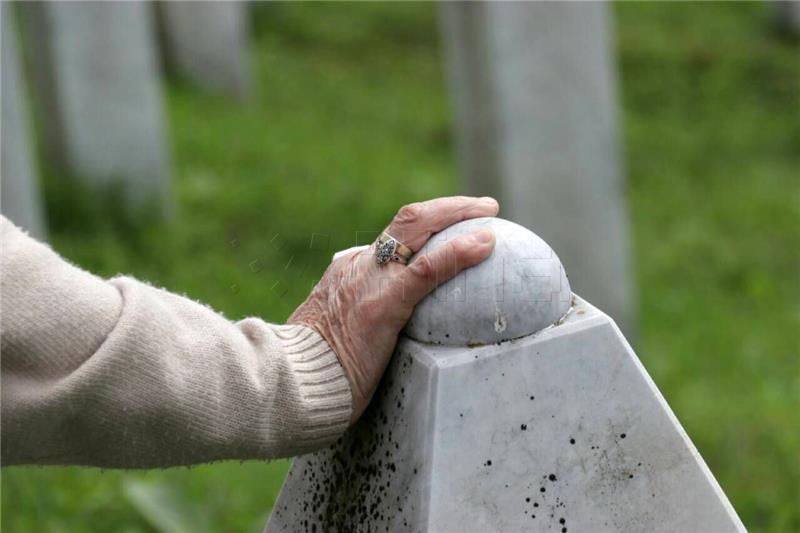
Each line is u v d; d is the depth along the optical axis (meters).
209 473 9.71
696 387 13.72
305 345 4.00
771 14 33.41
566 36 13.02
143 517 8.77
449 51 13.74
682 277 18.36
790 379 14.15
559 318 3.95
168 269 15.65
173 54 27.50
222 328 3.82
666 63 30.19
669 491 4.01
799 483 10.24
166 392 3.59
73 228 16.64
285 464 10.04
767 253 19.55
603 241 13.71
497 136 13.23
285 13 34.53
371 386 4.04
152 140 17.58
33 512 8.77
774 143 25.91
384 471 4.02
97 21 17.08
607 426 3.94
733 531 4.07
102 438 3.61
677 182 23.19
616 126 13.58
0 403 3.51
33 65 18.05
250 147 22.34
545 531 3.88
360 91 28.78
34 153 19.31
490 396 3.82
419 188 20.64
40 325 3.51
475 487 3.81
